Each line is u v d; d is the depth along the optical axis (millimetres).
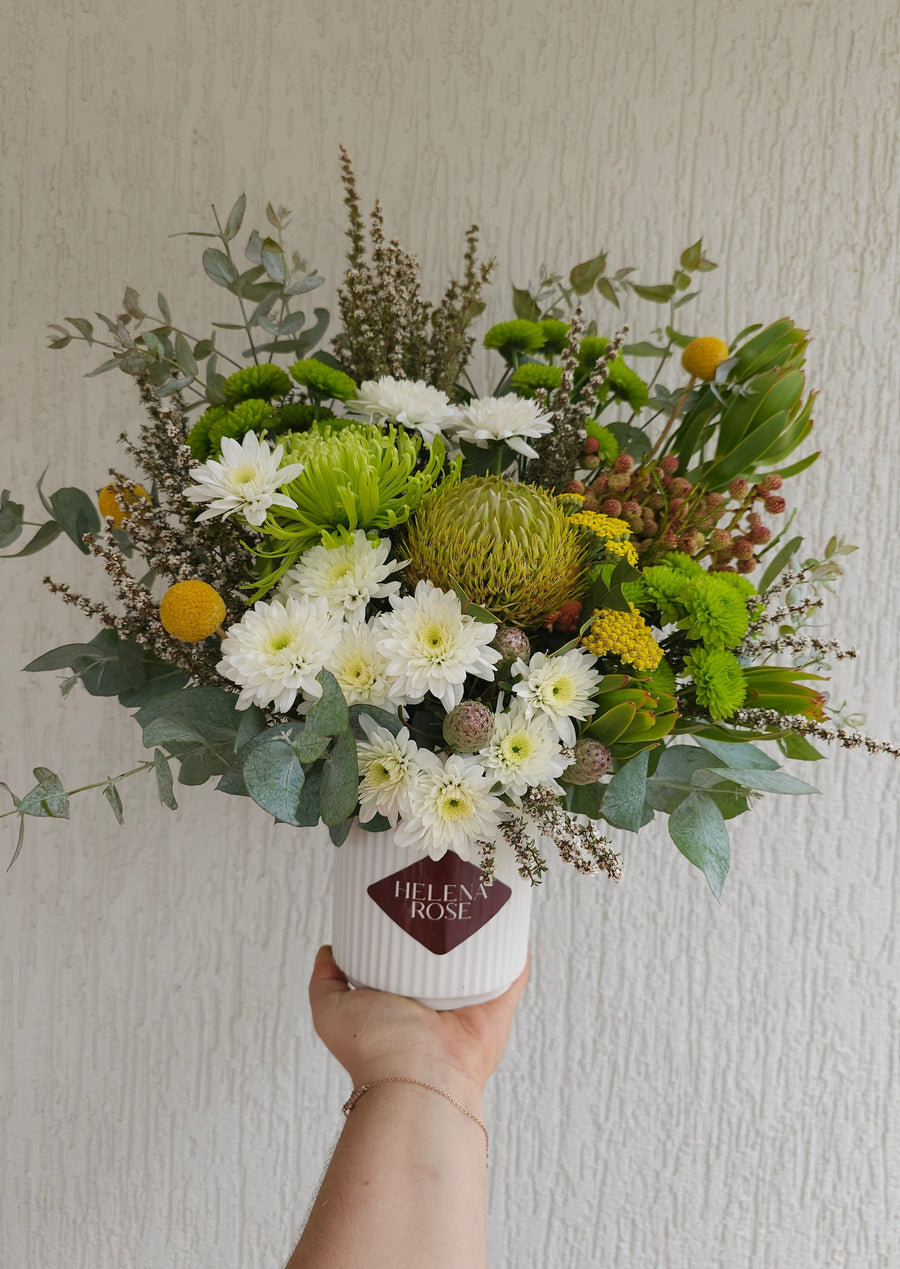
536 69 776
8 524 625
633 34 775
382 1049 612
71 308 788
